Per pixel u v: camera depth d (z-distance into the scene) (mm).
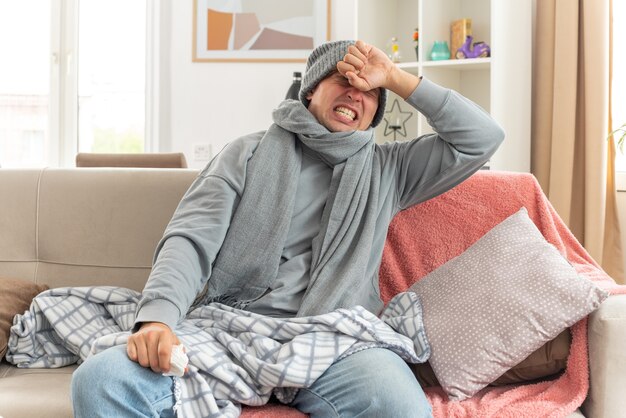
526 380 1620
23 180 2039
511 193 1895
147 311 1329
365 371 1365
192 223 1562
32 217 2010
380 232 1709
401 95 1710
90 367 1195
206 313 1575
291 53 4285
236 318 1513
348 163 1686
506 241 1717
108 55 4633
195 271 1486
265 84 4320
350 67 1649
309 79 1745
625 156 3441
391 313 1709
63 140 4652
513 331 1520
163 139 4422
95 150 4660
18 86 4648
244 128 4355
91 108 4664
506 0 3408
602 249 3266
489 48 3500
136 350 1236
